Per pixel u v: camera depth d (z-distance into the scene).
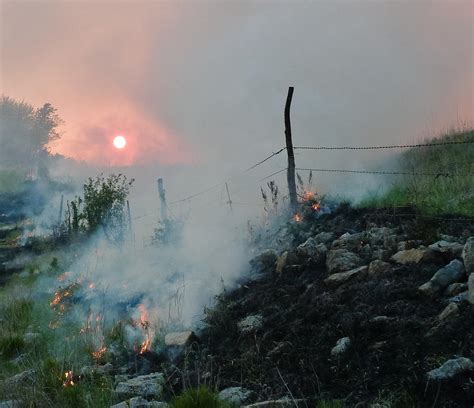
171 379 5.67
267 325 6.32
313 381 4.81
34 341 7.66
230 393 4.93
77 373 6.02
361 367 4.75
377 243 7.77
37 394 5.31
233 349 6.13
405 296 5.73
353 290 6.22
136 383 5.50
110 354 6.72
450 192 9.09
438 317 5.07
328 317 5.88
